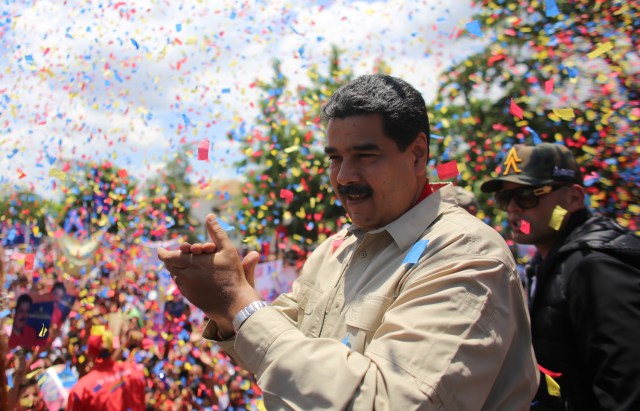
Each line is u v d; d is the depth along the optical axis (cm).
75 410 312
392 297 117
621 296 150
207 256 116
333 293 133
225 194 588
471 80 628
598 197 349
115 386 322
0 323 145
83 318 420
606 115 395
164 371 416
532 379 117
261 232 663
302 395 98
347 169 122
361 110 120
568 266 168
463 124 614
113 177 553
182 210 591
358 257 133
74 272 495
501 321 107
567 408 166
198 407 401
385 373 98
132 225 569
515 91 570
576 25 445
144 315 469
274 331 107
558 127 440
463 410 97
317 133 638
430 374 97
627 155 394
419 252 115
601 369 148
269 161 716
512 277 115
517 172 201
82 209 543
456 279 107
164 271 498
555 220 186
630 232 174
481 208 538
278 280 570
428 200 128
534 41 489
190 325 460
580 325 158
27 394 353
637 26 418
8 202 535
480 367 101
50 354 394
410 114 122
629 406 138
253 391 405
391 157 121
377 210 125
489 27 546
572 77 352
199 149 178
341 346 104
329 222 741
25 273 461
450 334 101
